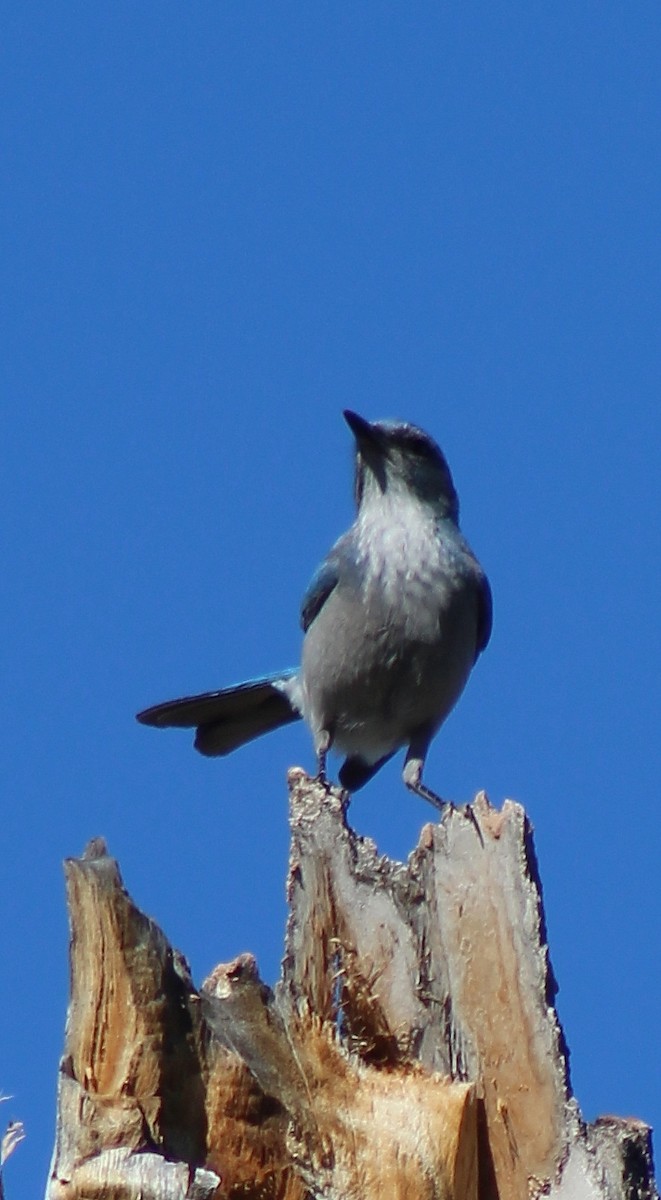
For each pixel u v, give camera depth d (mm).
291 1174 11047
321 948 12172
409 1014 11930
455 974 11930
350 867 12312
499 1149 11453
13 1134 10508
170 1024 10906
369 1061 11828
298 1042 11586
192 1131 10867
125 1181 10188
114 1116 10531
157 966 10930
